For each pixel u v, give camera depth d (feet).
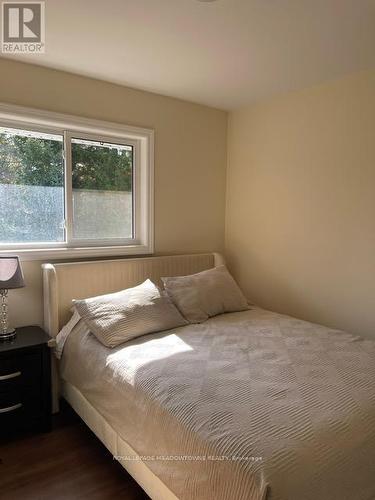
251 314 8.80
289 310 9.89
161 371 5.40
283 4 5.46
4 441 6.94
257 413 4.21
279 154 9.87
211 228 11.22
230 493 3.57
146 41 6.66
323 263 9.02
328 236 8.87
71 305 8.14
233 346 6.47
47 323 7.92
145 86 9.04
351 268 8.46
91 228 9.09
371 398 4.62
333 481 3.69
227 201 11.51
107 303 7.31
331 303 8.91
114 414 5.72
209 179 11.02
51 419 7.30
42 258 8.12
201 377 5.17
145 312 7.32
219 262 10.80
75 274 8.19
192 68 7.90
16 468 6.19
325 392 4.73
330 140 8.68
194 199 10.71
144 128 9.40
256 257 10.71
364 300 8.26
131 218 9.78
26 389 6.95
